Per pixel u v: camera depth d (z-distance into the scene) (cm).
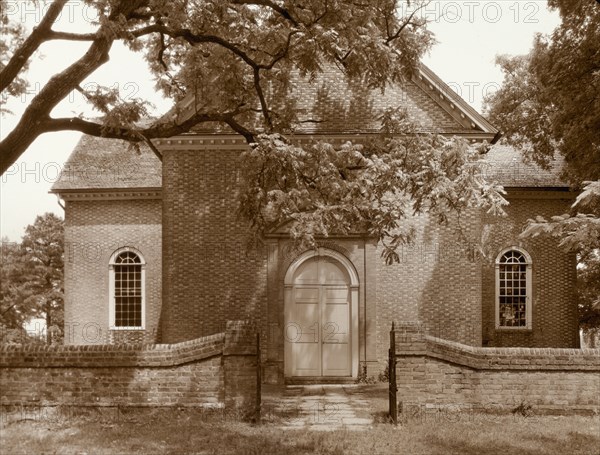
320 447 1068
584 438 1121
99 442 1098
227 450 1055
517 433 1152
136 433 1157
